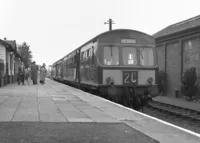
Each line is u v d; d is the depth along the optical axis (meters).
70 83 24.64
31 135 5.70
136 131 6.32
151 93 12.77
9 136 5.60
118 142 5.38
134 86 12.59
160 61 23.34
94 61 13.03
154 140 5.56
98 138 5.62
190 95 17.70
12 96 12.92
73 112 8.70
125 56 12.70
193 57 18.55
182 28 20.78
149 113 13.84
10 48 24.44
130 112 8.90
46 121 7.12
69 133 5.95
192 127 10.25
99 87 12.48
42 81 24.31
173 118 12.18
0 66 19.69
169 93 21.84
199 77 17.92
